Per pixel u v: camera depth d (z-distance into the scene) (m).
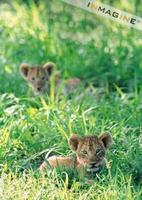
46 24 19.30
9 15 19.95
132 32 18.59
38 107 15.48
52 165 12.83
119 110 14.96
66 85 16.73
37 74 16.89
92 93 16.16
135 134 14.02
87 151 12.65
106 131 13.35
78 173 12.69
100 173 12.72
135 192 12.10
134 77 17.31
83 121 13.96
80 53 18.06
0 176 12.85
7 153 13.39
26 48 18.48
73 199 12.01
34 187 12.20
